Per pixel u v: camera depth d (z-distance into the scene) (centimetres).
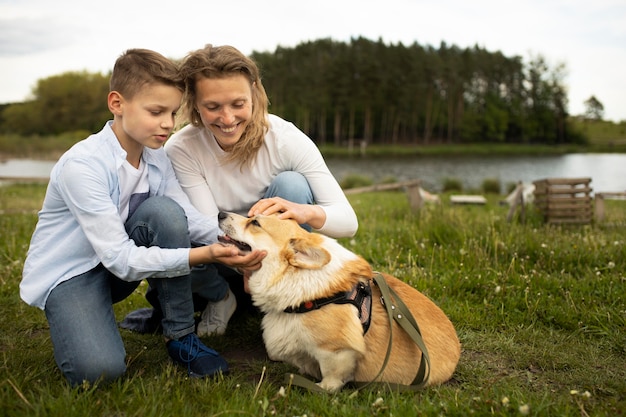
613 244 477
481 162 4372
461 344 311
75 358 233
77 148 247
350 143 6203
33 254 252
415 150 6009
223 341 319
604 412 221
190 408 221
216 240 295
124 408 223
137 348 303
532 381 266
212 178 317
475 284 397
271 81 6575
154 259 242
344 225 314
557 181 714
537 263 436
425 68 6588
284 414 225
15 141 5194
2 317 338
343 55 6431
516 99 7356
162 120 251
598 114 9562
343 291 254
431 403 230
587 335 321
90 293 248
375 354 262
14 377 238
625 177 2861
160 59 248
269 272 266
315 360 271
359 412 221
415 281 408
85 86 7712
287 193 308
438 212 740
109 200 246
